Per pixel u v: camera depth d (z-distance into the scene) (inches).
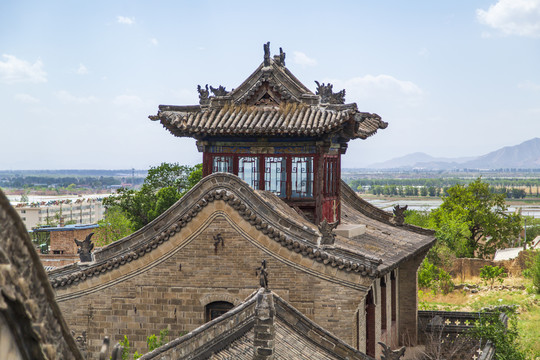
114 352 359.6
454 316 1624.0
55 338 299.6
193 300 1037.2
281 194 1235.2
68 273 1071.0
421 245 1477.6
